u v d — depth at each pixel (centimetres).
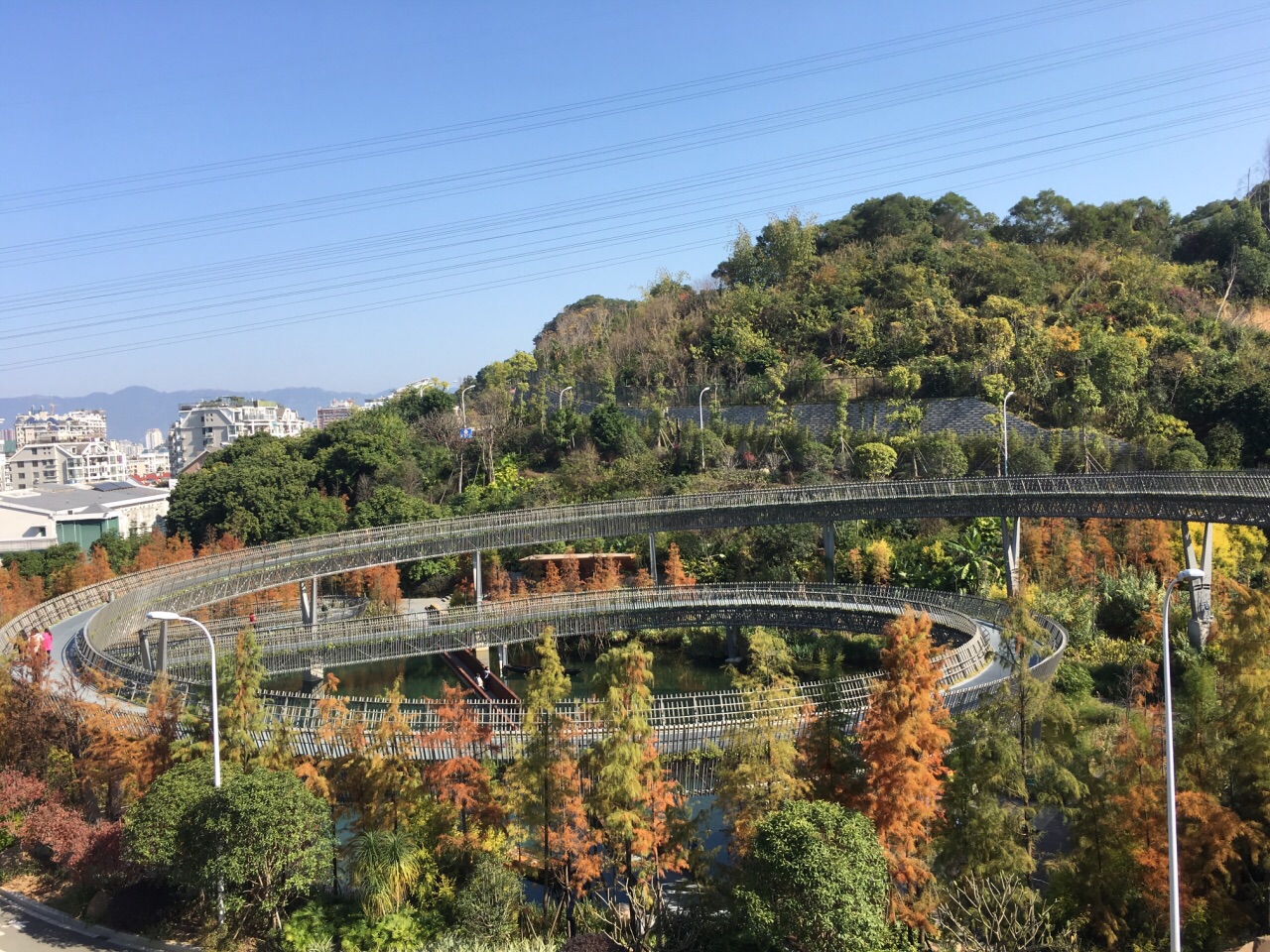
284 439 9550
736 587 5397
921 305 8631
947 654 3244
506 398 9869
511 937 2281
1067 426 6988
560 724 2378
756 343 9119
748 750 2292
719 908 2227
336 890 2556
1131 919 2253
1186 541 4534
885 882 1945
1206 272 9356
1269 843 2253
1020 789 2209
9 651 3691
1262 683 2305
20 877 2897
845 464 7231
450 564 6994
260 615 5734
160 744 2702
